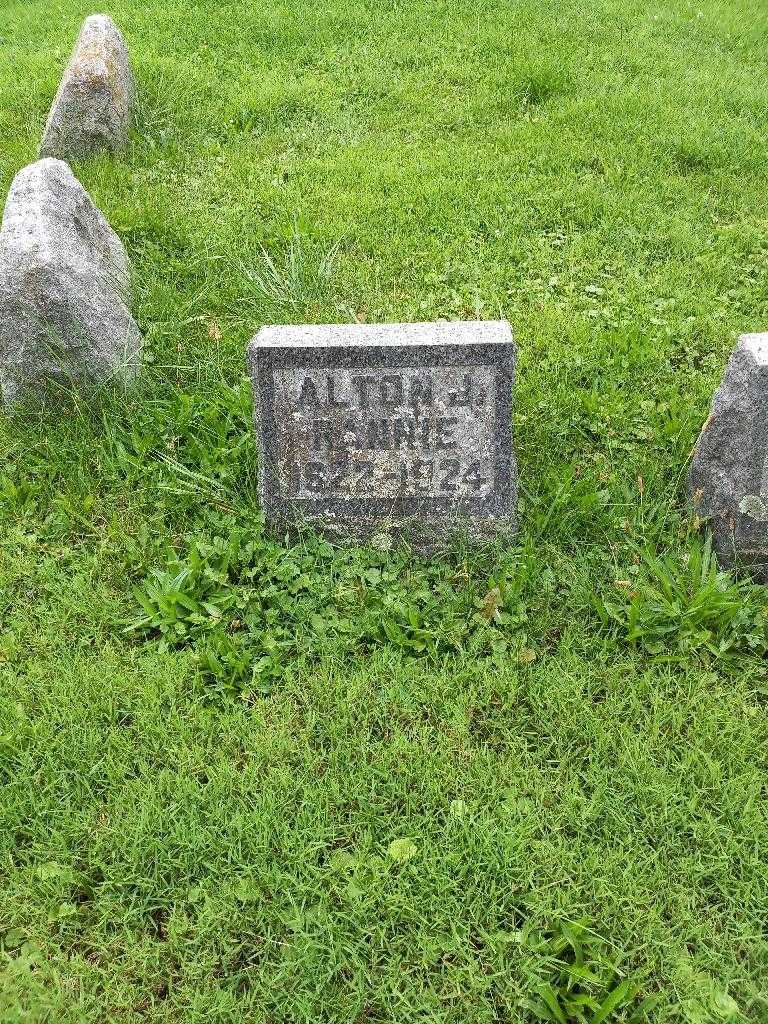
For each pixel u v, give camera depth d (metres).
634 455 1.78
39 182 1.88
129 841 1.18
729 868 1.14
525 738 1.31
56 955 1.08
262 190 2.68
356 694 1.35
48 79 3.54
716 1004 1.02
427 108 3.18
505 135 2.98
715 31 4.12
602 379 1.98
